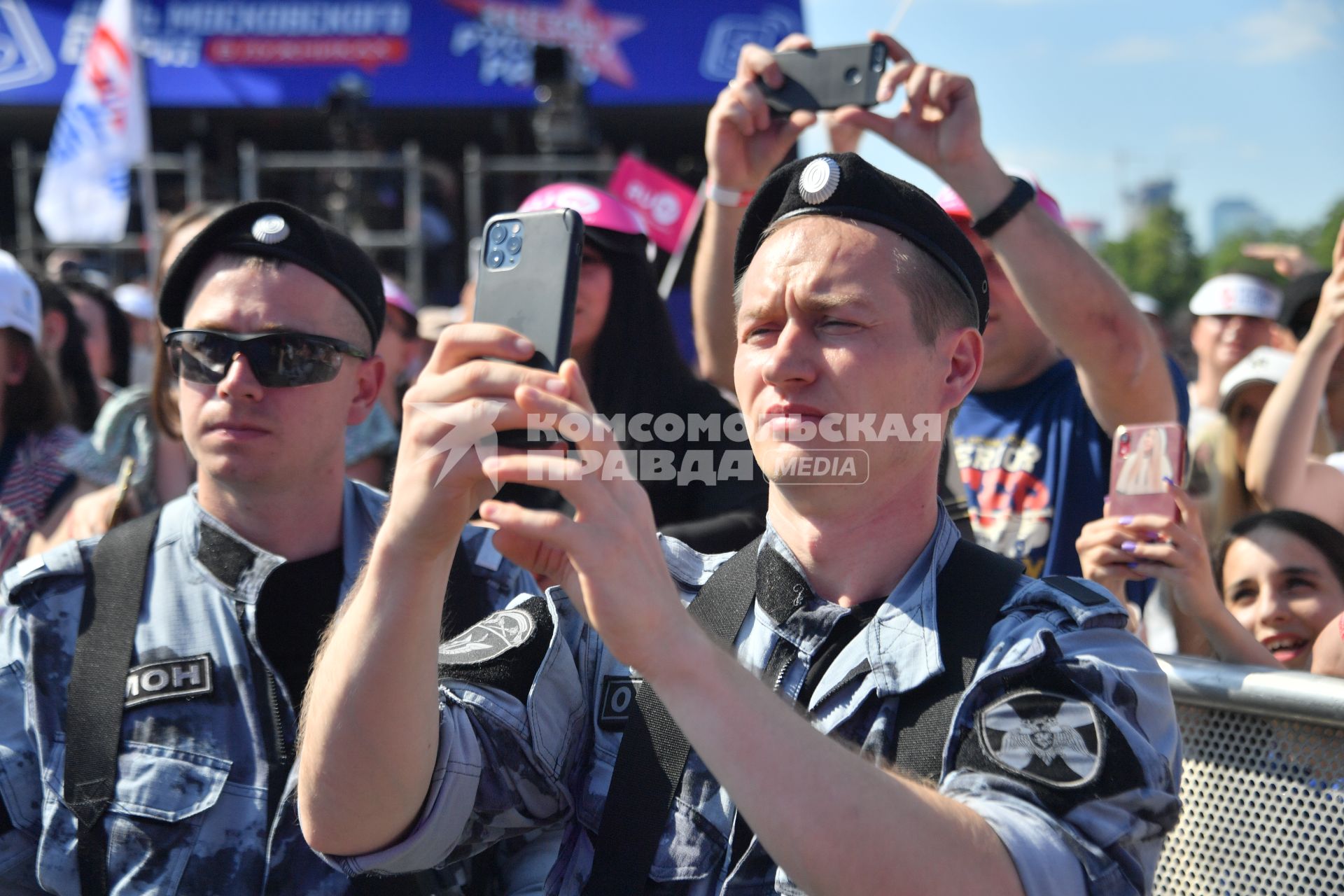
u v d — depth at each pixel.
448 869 1.70
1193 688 1.70
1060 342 2.29
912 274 1.30
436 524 1.10
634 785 1.34
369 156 11.07
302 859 1.70
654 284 2.77
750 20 11.88
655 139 12.89
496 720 1.38
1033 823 1.07
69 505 2.83
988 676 1.20
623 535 0.98
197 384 1.87
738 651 1.38
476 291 1.16
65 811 1.76
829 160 1.32
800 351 1.28
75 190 5.44
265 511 1.90
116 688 1.78
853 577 1.36
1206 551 1.93
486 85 11.89
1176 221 32.97
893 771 1.11
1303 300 3.79
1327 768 1.59
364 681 1.17
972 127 2.30
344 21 12.09
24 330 2.79
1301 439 2.93
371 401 2.06
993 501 2.55
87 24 11.89
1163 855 1.73
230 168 12.61
